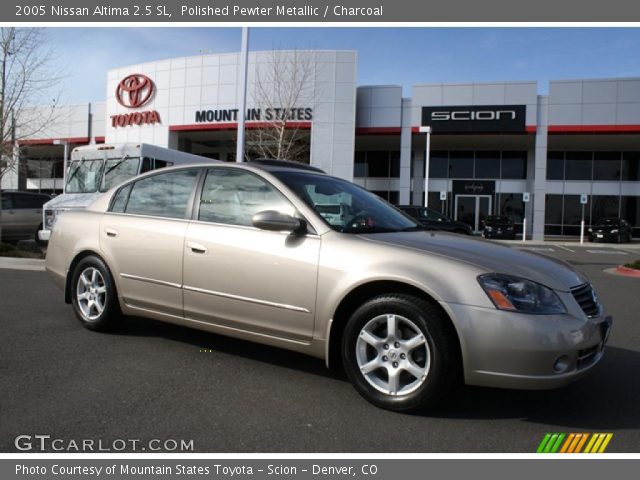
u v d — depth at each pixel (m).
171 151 13.18
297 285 3.73
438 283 3.26
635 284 10.13
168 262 4.44
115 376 4.02
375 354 3.57
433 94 26.17
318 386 3.89
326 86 25.66
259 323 3.95
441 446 3.01
